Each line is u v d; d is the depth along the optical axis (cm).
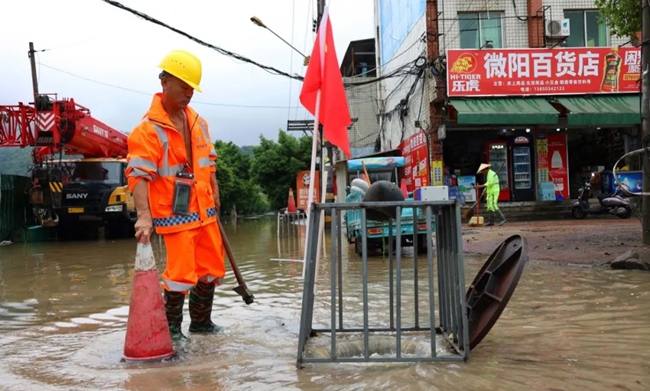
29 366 322
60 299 588
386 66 2542
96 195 1594
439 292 376
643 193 724
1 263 998
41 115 1434
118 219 1650
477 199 1584
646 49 734
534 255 772
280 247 1274
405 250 1007
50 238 1725
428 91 1841
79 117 1504
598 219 1628
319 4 1530
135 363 323
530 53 1712
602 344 328
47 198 1515
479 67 1705
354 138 2747
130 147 362
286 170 4150
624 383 258
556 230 1210
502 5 1798
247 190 5331
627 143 1883
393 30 2372
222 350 350
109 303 556
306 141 4159
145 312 329
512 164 1894
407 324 407
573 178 2100
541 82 1720
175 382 283
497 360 303
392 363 305
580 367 285
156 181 369
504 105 1681
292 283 667
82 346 372
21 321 473
